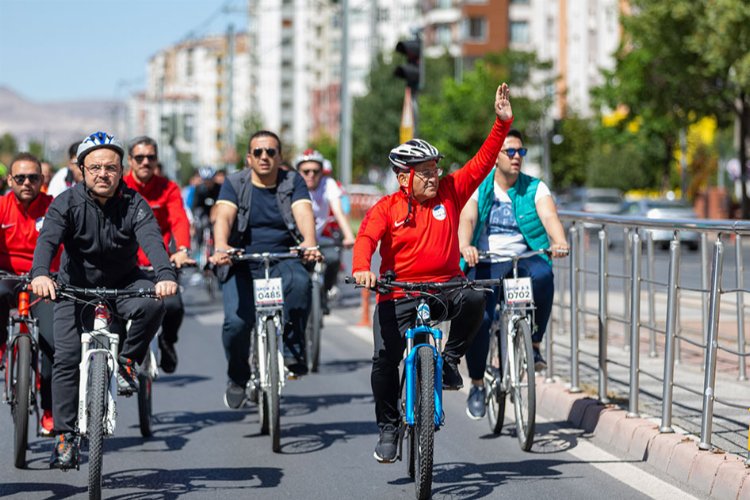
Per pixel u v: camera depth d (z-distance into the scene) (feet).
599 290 70.95
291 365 70.85
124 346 56.49
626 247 95.45
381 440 56.44
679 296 90.84
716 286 57.00
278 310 67.51
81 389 53.26
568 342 102.12
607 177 557.33
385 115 621.31
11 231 69.67
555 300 104.12
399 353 55.62
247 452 65.05
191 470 60.34
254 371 70.03
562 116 583.99
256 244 71.41
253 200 71.26
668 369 61.77
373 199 478.59
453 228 55.98
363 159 635.66
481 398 68.28
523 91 553.23
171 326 73.72
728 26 304.71
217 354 107.45
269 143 70.44
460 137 496.64
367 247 54.13
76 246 55.77
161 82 540.93
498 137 56.03
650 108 370.12
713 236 81.66
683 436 60.64
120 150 55.21
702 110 352.28
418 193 54.95
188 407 80.23
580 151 579.07
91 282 56.39
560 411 73.72
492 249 69.82
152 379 70.54
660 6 324.19
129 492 55.42
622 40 378.32
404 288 53.83
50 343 59.52
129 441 68.49
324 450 65.51
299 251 69.36
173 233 76.69
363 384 89.71
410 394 53.11
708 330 57.16
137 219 55.67
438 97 596.70
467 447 65.41
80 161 55.06
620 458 61.87
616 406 69.82
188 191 169.27
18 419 59.77
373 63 631.97
